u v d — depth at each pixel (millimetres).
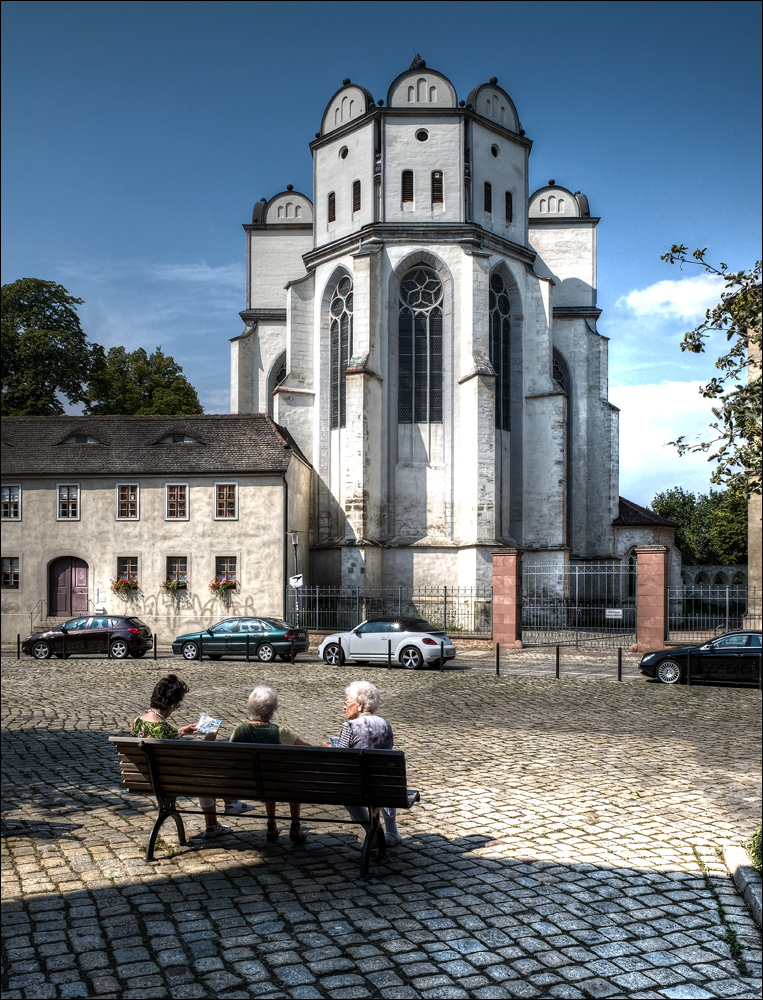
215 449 35781
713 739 12469
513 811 8305
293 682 20469
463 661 26188
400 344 39688
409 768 10406
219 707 16188
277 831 7508
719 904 5812
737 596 28844
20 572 35719
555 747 11844
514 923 5488
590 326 47594
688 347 8766
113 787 9531
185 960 4938
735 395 8320
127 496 35469
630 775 9953
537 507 40844
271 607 34219
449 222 39531
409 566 38094
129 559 35219
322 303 42031
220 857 6879
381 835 6852
